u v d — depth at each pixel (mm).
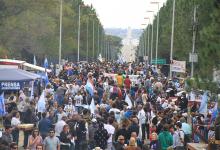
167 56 84438
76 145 27156
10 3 73375
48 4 80375
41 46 78625
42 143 25469
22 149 28688
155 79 58406
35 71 56781
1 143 21688
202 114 29766
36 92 44469
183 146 25266
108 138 26875
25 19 74812
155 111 33938
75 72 71062
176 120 28422
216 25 14352
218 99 14930
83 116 28000
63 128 26047
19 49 75375
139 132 27156
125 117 29062
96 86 51031
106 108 33875
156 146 25547
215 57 14500
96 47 165375
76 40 123688
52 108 30328
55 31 90562
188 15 45656
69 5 118000
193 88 15422
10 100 36312
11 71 34188
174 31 70188
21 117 31188
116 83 51469
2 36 73562
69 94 40562
